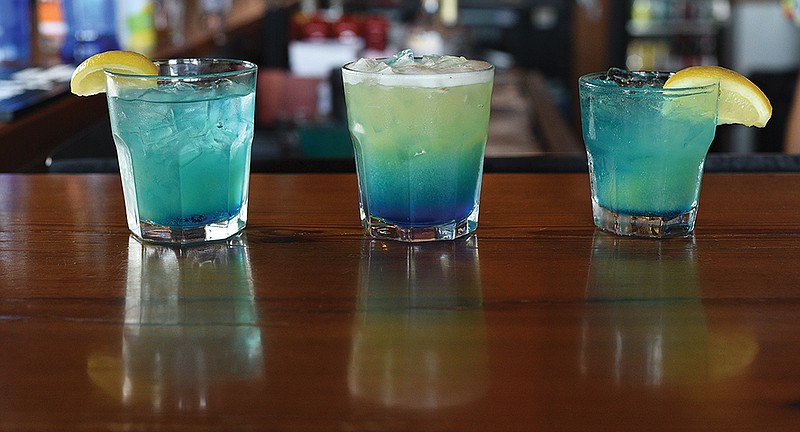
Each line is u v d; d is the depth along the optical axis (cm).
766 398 66
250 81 88
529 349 71
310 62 278
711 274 81
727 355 70
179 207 86
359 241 87
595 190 90
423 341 72
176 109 85
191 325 74
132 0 209
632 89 85
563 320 74
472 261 83
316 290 79
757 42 393
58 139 138
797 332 73
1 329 74
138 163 86
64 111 140
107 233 89
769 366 69
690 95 85
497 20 415
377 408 66
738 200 96
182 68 91
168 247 87
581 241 87
